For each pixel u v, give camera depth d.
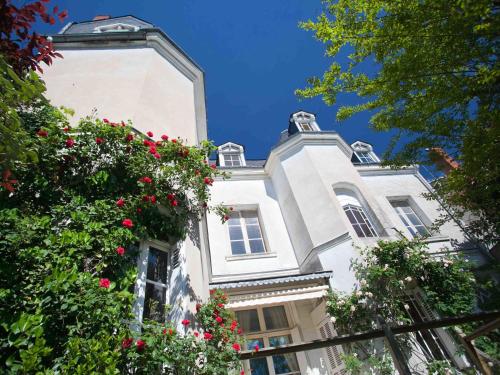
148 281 4.43
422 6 4.16
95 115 6.18
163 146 5.36
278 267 10.74
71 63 7.36
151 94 7.21
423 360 7.06
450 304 8.07
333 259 9.20
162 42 8.55
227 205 12.25
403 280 8.12
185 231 5.20
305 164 11.99
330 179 11.37
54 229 3.56
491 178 5.88
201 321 4.51
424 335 7.94
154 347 3.21
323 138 12.91
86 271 3.28
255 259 10.85
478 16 3.95
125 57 7.85
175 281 4.70
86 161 4.54
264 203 12.61
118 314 3.14
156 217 4.79
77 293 2.88
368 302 7.77
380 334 4.18
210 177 5.71
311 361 8.21
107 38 8.06
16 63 3.30
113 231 3.83
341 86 5.71
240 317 8.92
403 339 7.30
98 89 6.81
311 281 8.80
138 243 4.55
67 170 4.33
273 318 9.09
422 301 8.39
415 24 4.30
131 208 4.31
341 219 9.96
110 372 2.58
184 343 3.52
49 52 3.54
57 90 6.59
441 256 9.30
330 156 12.32
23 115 4.32
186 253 5.02
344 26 5.07
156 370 3.21
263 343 8.51
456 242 11.10
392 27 4.53
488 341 7.48
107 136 4.81
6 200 3.61
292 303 9.15
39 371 2.37
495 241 9.41
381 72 5.21
